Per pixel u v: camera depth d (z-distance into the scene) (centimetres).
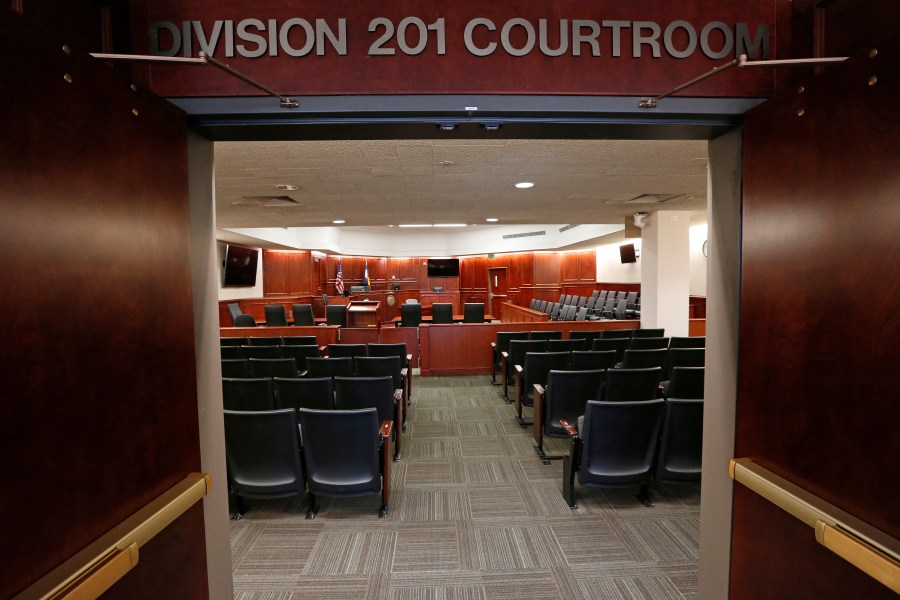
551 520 259
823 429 111
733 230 151
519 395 428
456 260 1644
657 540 239
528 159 343
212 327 155
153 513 110
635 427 247
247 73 140
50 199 85
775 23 146
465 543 238
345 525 256
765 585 134
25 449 79
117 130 104
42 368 83
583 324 681
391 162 349
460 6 142
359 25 141
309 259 1346
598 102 143
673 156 336
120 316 105
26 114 80
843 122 103
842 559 107
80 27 123
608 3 145
